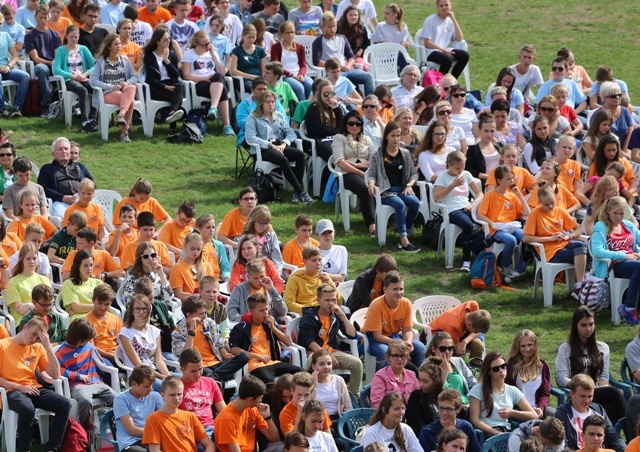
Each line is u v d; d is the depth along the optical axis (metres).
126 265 28.58
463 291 31.25
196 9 44.56
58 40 41.38
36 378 23.66
